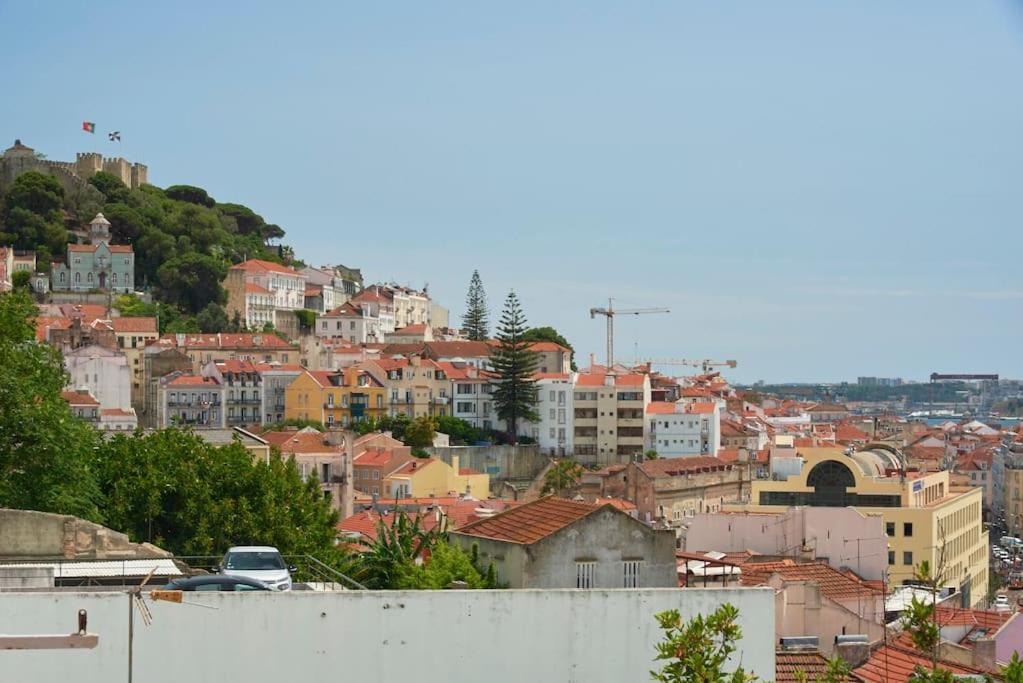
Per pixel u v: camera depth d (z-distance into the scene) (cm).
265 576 5934
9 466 10181
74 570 5762
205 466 11112
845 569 15212
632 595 4791
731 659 4881
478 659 4681
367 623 4622
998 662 10106
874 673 8038
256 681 4544
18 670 4425
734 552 15575
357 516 18750
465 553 8225
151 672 4484
